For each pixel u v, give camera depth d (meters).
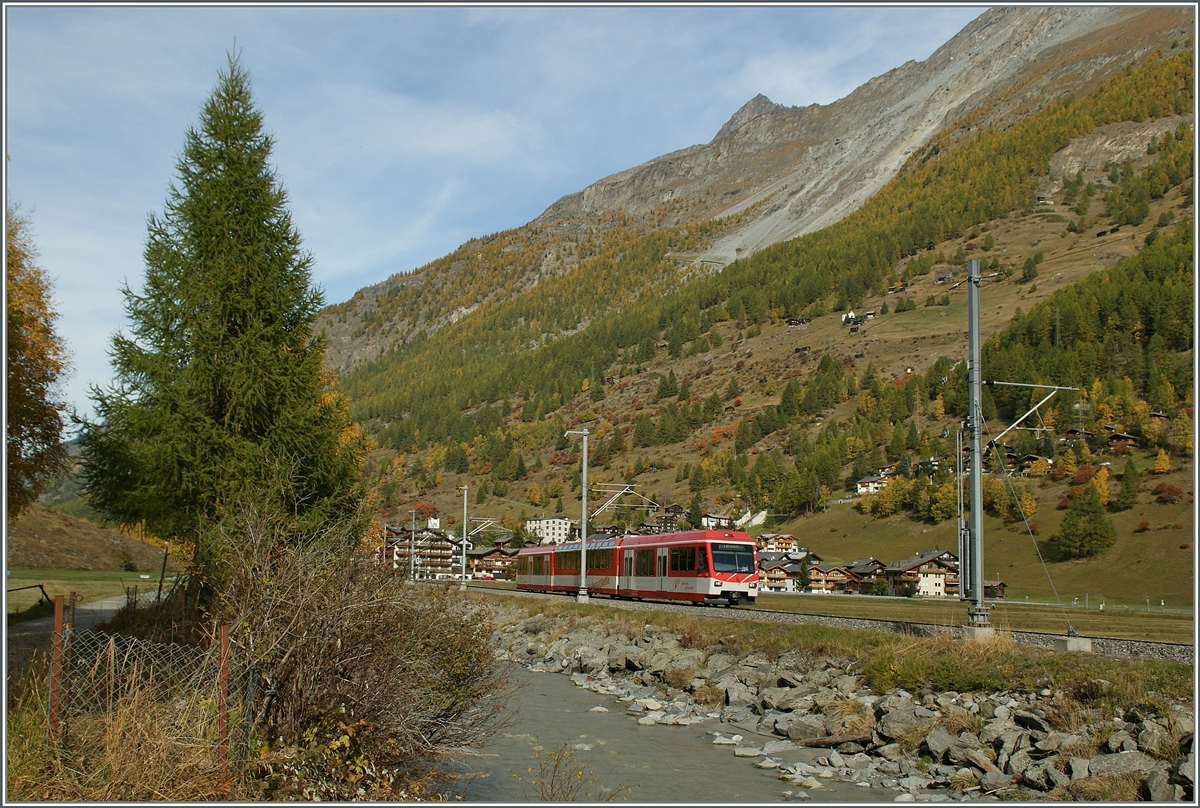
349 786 10.31
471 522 156.38
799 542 135.50
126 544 85.00
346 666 11.01
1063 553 102.31
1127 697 15.78
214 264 23.17
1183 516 100.06
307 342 25.47
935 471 136.75
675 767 15.93
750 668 24.59
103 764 8.88
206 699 9.65
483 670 14.11
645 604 39.62
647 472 196.38
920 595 93.38
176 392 21.84
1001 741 15.66
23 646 15.65
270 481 17.73
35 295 22.20
